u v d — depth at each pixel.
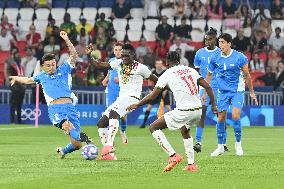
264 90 62.28
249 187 21.25
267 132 51.66
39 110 61.81
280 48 68.00
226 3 71.94
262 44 67.31
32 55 66.12
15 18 75.69
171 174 24.22
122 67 30.41
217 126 32.94
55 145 38.28
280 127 58.94
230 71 32.91
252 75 65.81
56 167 26.55
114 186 21.28
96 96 61.81
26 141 41.38
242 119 61.59
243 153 33.62
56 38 67.00
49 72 29.66
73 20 74.75
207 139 43.75
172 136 46.31
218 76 33.19
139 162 28.64
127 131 51.81
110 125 29.78
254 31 68.19
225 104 32.91
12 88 60.12
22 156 31.19
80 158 30.17
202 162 28.58
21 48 72.25
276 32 68.56
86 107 61.66
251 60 66.38
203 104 33.88
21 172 24.86
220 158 30.58
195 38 70.62
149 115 60.38
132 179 22.88
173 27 68.31
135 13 74.12
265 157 31.12
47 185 21.39
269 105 61.97
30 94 62.53
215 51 35.84
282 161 29.12
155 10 73.12
